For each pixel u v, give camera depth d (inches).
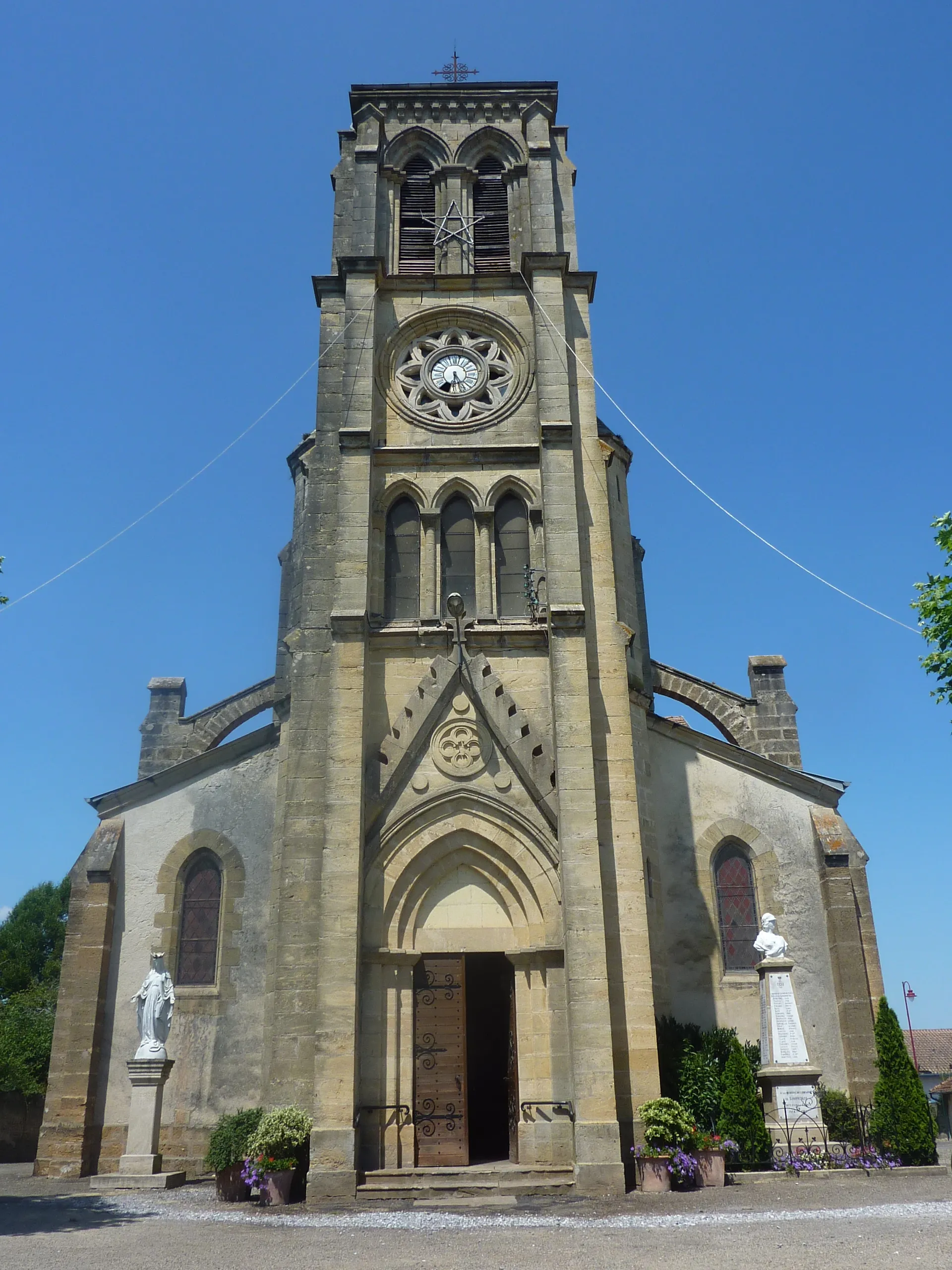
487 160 1188.5
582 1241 536.7
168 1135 937.5
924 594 771.4
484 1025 1097.4
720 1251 490.0
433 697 888.9
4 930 2407.7
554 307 1039.6
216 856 1040.8
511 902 847.7
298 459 1382.9
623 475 1273.4
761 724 1400.1
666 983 1005.2
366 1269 471.2
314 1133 746.8
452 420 1032.2
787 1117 842.8
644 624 1275.8
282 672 1294.3
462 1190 735.7
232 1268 480.1
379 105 1192.8
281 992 811.4
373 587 958.4
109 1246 550.9
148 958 1006.4
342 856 820.0
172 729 1375.5
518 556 987.3
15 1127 1648.6
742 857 1096.2
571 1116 776.9
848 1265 442.9
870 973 1119.6
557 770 855.7
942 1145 1245.1
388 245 1127.6
